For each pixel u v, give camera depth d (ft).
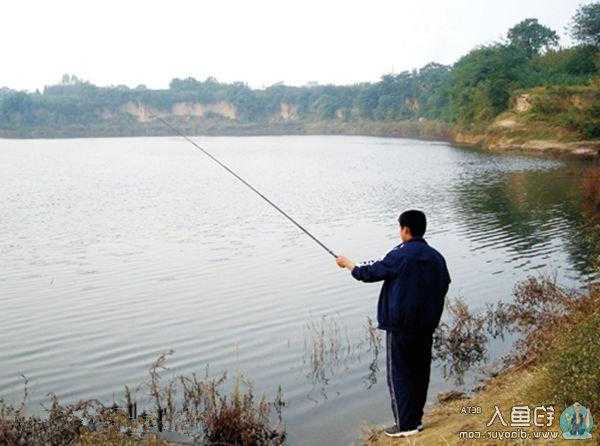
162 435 26.84
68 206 109.50
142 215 97.71
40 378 34.37
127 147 374.22
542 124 232.32
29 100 654.12
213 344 39.17
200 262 63.26
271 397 30.91
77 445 24.63
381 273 19.31
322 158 236.63
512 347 35.83
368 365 34.50
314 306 46.93
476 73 296.30
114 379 33.99
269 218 92.68
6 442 25.44
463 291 49.73
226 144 396.16
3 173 185.88
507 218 85.20
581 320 28.76
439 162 193.98
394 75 591.37
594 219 80.59
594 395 19.02
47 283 55.57
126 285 54.44
